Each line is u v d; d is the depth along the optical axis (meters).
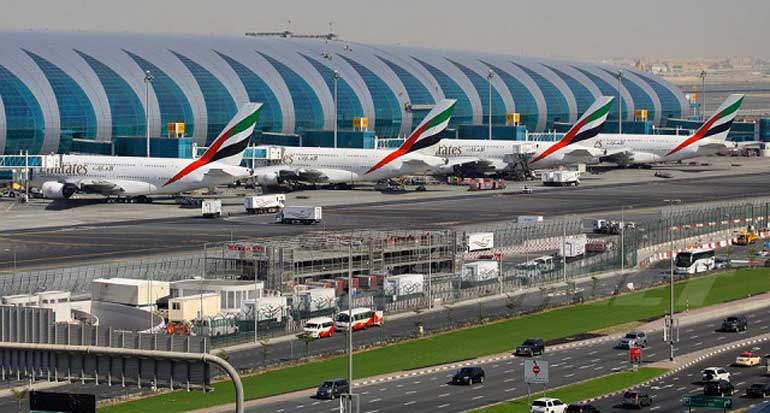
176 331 173.12
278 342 175.88
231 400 143.00
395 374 158.00
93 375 88.56
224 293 191.25
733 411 140.00
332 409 139.75
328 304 195.50
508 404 142.88
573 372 159.88
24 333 91.50
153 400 142.62
